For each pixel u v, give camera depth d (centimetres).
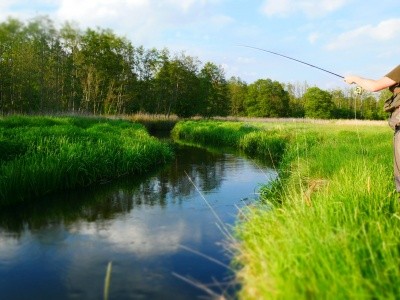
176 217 689
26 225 639
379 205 439
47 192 853
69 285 421
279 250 344
